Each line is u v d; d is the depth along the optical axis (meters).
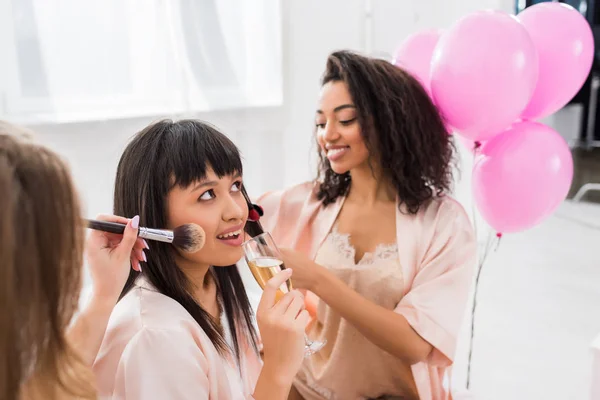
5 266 0.43
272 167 2.44
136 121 1.89
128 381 0.71
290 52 2.41
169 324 0.75
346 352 1.27
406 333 1.15
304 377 1.34
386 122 1.20
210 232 0.83
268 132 2.39
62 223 0.48
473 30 1.22
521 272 3.22
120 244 0.74
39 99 1.71
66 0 1.72
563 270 3.26
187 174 0.80
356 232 1.30
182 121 0.86
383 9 2.80
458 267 1.21
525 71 1.21
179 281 0.83
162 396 0.70
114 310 0.82
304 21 2.45
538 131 1.37
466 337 2.47
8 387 0.45
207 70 2.13
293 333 0.78
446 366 1.21
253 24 2.26
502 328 2.56
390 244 1.26
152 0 1.93
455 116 1.28
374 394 1.29
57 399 0.53
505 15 1.25
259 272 0.88
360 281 1.25
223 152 0.83
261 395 0.79
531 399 2.02
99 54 1.82
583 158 5.19
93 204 1.82
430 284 1.19
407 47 1.47
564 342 2.43
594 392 1.39
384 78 1.21
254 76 2.31
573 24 1.34
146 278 0.84
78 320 0.72
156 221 0.81
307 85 2.51
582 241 3.80
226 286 0.96
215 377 0.78
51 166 0.48
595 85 5.08
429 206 1.28
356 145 1.22
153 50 1.95
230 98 2.23
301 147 2.54
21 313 0.46
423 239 1.24
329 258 1.29
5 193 0.44
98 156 1.81
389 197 1.30
